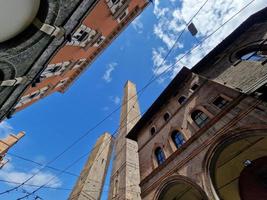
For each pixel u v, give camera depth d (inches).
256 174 446.3
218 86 539.5
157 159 621.6
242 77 479.5
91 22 687.1
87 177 1362.0
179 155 515.8
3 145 1085.1
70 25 379.6
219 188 423.5
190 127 551.5
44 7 314.3
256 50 534.9
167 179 504.1
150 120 776.9
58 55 668.1
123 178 939.3
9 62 340.8
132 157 1081.4
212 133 455.8
